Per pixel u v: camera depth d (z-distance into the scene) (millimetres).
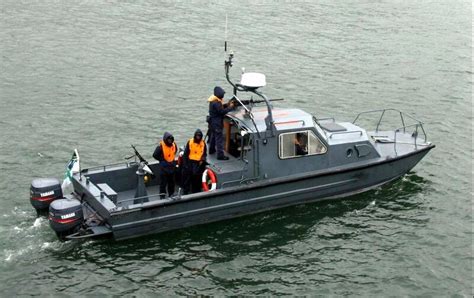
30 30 32188
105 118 22344
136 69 27547
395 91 26000
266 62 29156
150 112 23062
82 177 15031
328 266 14000
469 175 18562
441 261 14266
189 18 35812
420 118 23234
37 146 19859
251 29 34250
